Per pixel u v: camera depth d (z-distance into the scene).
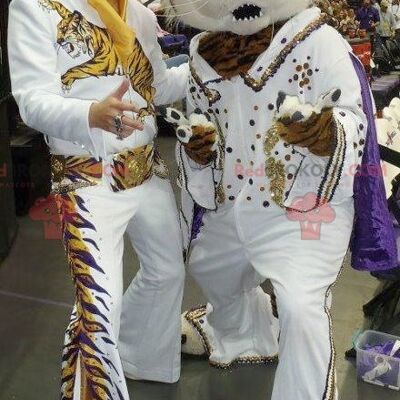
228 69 1.80
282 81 1.75
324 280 1.75
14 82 1.63
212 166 1.89
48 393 2.22
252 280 2.13
